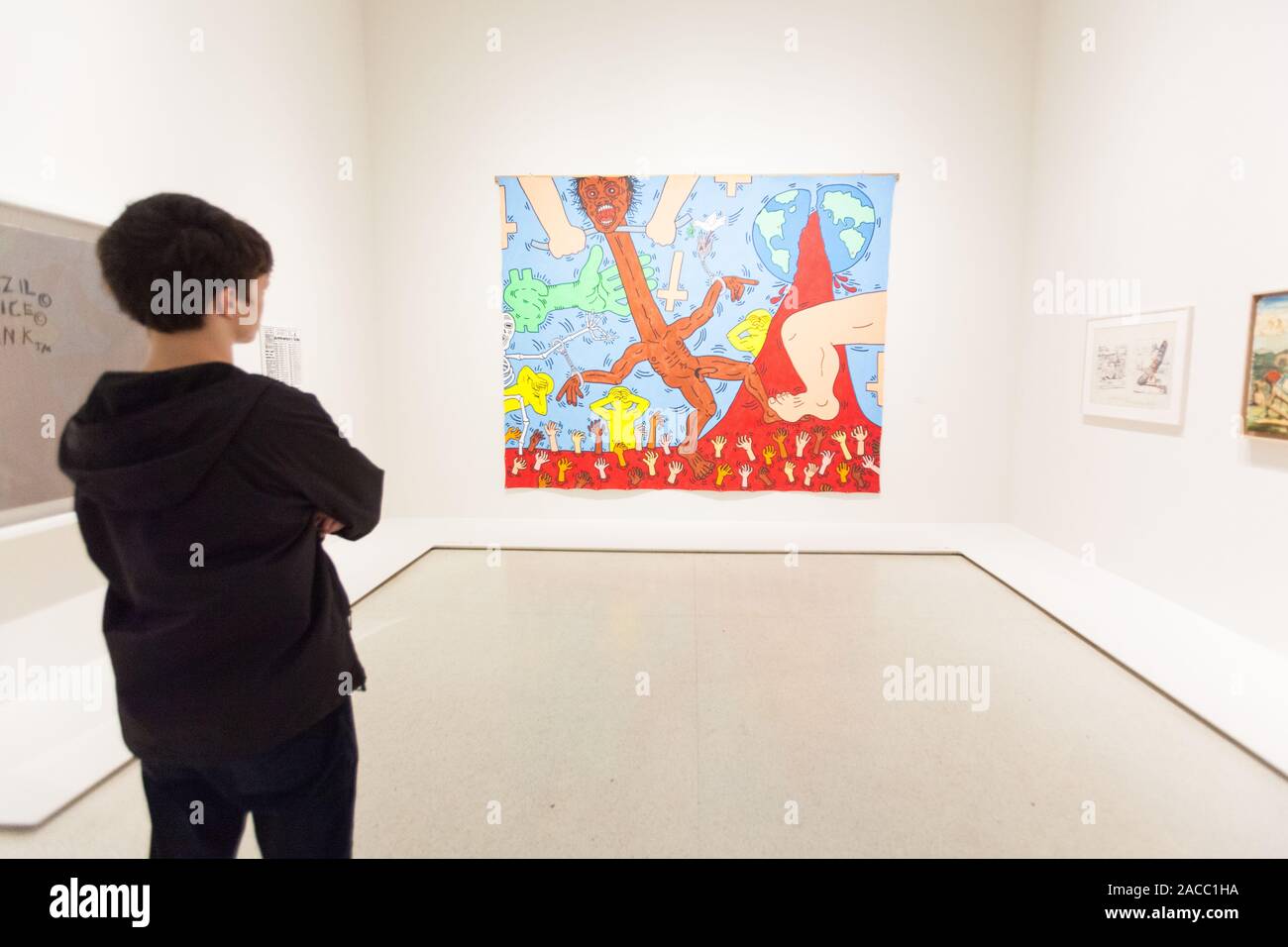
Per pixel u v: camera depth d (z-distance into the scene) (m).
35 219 2.32
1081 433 4.15
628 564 4.15
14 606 2.38
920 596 3.60
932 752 2.18
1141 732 2.29
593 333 4.89
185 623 0.89
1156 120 3.51
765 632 3.13
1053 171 4.41
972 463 4.93
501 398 5.01
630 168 4.79
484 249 4.90
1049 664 2.80
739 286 4.81
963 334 4.83
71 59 2.56
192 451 0.85
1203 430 3.22
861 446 4.91
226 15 3.42
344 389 4.60
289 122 3.97
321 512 1.00
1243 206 2.98
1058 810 1.89
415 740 2.24
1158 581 3.53
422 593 3.64
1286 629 2.80
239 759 0.95
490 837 1.78
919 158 4.71
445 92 4.81
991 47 4.61
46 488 2.41
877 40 4.64
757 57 4.68
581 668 2.77
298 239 4.08
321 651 1.00
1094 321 4.00
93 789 1.94
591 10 4.70
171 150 3.07
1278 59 2.80
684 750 2.19
